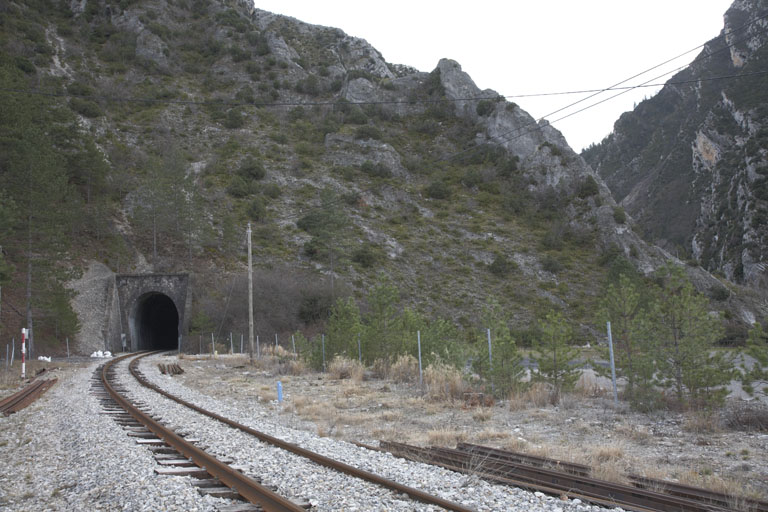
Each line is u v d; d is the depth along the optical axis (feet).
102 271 199.11
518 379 53.98
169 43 491.31
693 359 41.91
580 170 329.93
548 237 273.54
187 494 19.24
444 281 229.04
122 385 65.98
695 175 558.15
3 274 122.21
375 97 453.99
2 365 100.78
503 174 346.95
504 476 22.80
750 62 537.24
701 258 434.71
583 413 42.68
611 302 48.83
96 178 233.76
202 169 315.99
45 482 22.95
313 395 58.70
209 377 85.15
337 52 608.19
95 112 340.80
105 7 499.92
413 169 359.05
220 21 538.06
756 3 569.23
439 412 45.60
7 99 177.47
